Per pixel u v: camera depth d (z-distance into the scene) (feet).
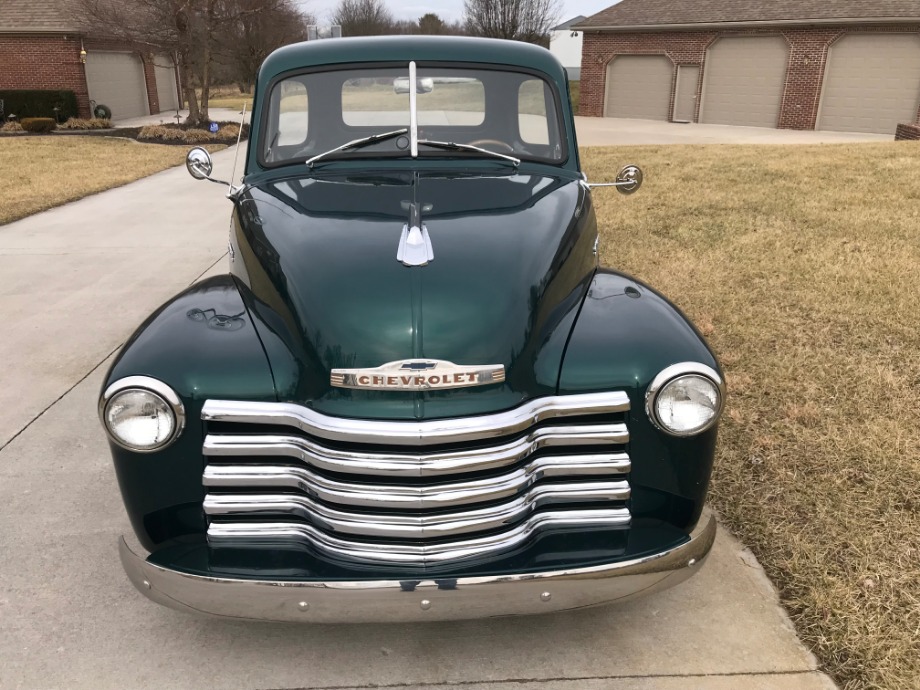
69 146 62.39
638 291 9.09
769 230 25.53
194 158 12.39
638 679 8.29
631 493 8.14
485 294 7.88
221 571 7.40
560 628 9.07
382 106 11.61
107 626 9.16
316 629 9.12
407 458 7.43
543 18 130.82
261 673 8.46
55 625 9.17
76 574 10.08
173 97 114.32
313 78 11.64
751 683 8.20
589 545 7.73
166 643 8.91
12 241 29.12
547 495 7.89
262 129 11.72
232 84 191.62
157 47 82.38
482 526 7.66
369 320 7.66
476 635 9.00
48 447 13.38
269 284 8.54
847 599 9.12
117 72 94.79
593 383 7.80
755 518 10.77
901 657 8.31
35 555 10.45
